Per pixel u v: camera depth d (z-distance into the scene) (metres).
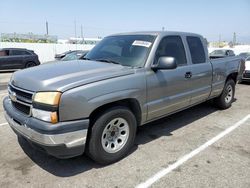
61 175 3.25
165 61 3.69
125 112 3.53
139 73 3.69
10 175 3.24
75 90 2.97
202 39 5.21
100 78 3.24
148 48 3.98
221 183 3.12
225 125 5.20
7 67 16.84
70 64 3.90
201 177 3.23
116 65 3.80
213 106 6.41
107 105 3.41
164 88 4.09
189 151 3.96
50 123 2.88
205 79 5.12
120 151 3.59
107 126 3.38
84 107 3.03
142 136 4.55
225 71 5.85
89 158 3.68
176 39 4.52
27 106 3.09
